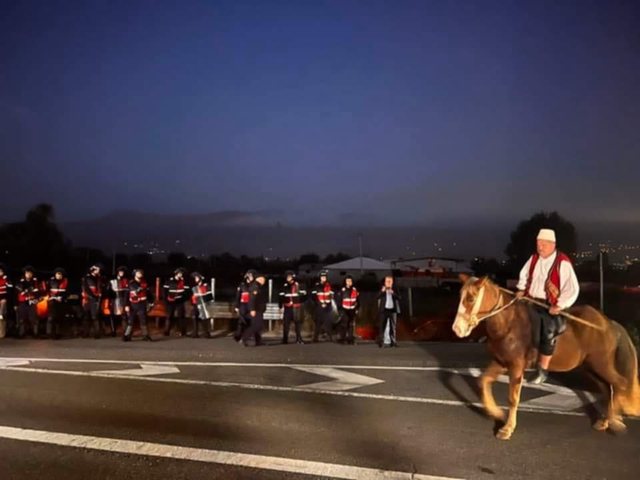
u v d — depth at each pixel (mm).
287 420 9109
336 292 19141
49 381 11906
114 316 20562
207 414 9430
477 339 19719
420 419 9227
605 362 8641
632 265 42156
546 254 8609
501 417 8898
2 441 8039
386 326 17562
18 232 54438
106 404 10031
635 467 7262
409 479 6801
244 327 18438
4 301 19234
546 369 8484
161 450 7707
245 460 7359
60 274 19391
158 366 13852
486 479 6836
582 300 29703
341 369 13578
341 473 6957
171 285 20078
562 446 7992
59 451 7656
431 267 61250
